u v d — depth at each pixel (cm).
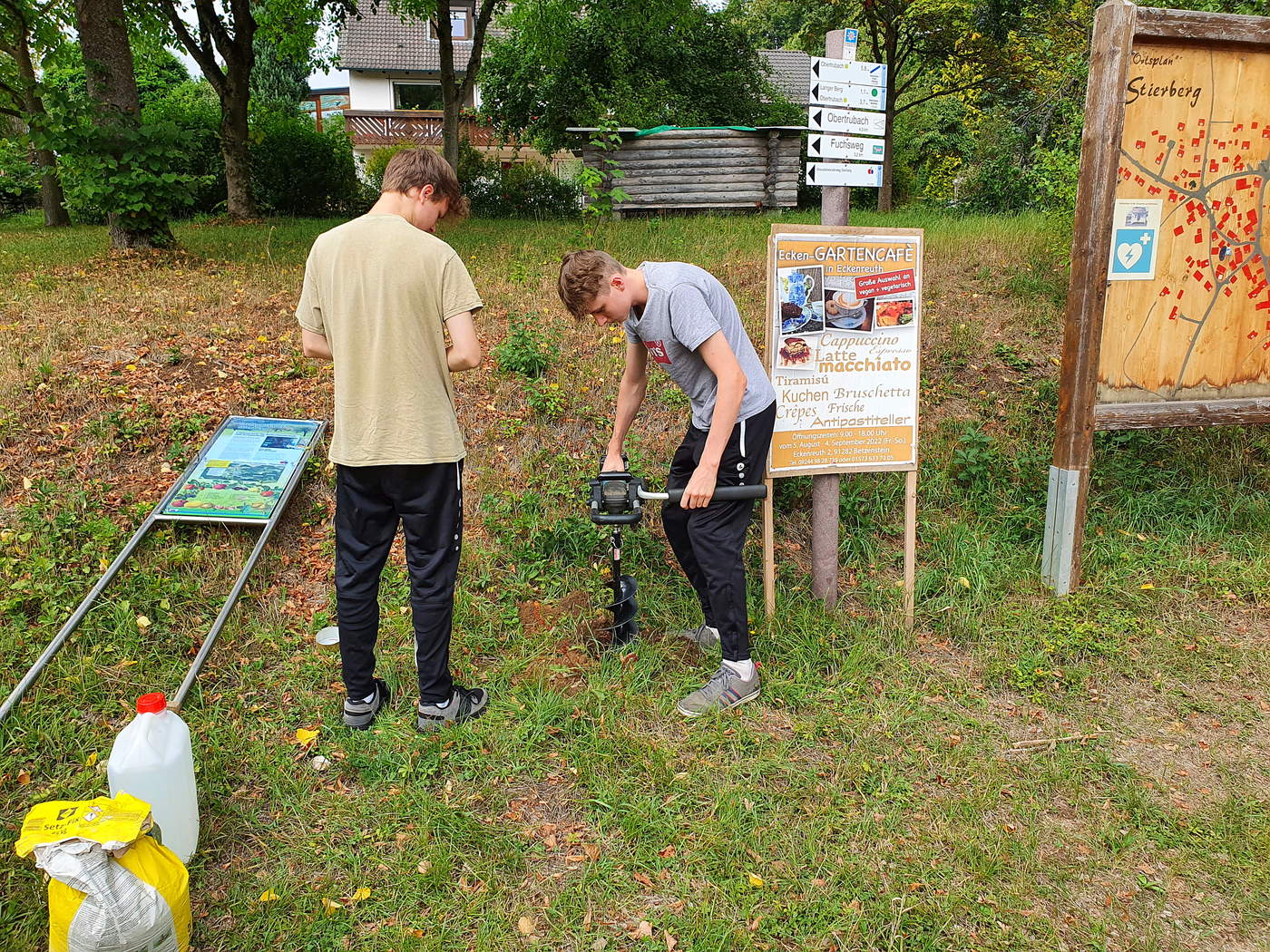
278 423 469
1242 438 530
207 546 401
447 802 283
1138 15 369
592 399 521
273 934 236
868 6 1452
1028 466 495
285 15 1595
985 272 725
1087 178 383
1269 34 392
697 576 362
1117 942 239
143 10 1403
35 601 360
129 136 916
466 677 345
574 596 398
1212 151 406
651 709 331
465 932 241
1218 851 269
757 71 2081
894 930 239
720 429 301
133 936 202
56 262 870
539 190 1834
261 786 289
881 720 328
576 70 1856
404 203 290
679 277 308
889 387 383
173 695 323
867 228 369
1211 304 422
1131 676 358
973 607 402
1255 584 416
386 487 287
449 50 1541
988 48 1522
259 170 1839
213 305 664
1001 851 266
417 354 280
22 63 1442
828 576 398
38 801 275
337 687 336
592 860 262
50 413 470
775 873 258
